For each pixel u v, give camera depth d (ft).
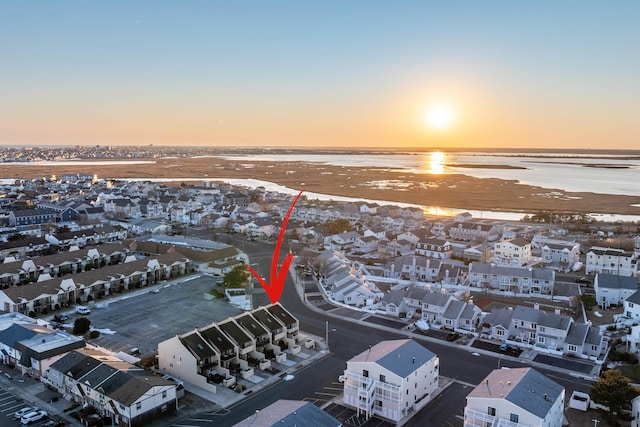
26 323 309.42
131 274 412.77
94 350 272.10
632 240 570.46
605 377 232.73
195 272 472.03
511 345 313.12
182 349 258.78
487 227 640.99
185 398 241.55
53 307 360.28
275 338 296.30
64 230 629.10
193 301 385.09
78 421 218.79
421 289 372.38
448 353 299.58
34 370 258.78
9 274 407.03
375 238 598.75
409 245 564.71
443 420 225.35
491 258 526.16
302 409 195.42
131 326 331.77
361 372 235.20
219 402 237.86
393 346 253.03
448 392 251.60
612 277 405.80
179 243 568.00
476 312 345.31
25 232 605.31
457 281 447.42
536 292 422.41
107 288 395.55
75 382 234.17
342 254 529.45
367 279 458.09
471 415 205.67
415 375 235.81
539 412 193.77
